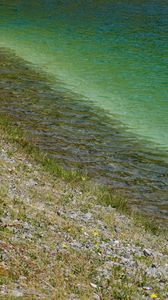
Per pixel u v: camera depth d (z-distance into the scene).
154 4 103.50
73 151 31.02
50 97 42.28
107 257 17.78
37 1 104.81
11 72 49.69
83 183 25.58
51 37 68.88
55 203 22.03
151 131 36.31
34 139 31.91
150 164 30.56
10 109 37.75
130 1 107.12
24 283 14.12
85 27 76.75
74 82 47.94
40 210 20.58
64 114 38.09
